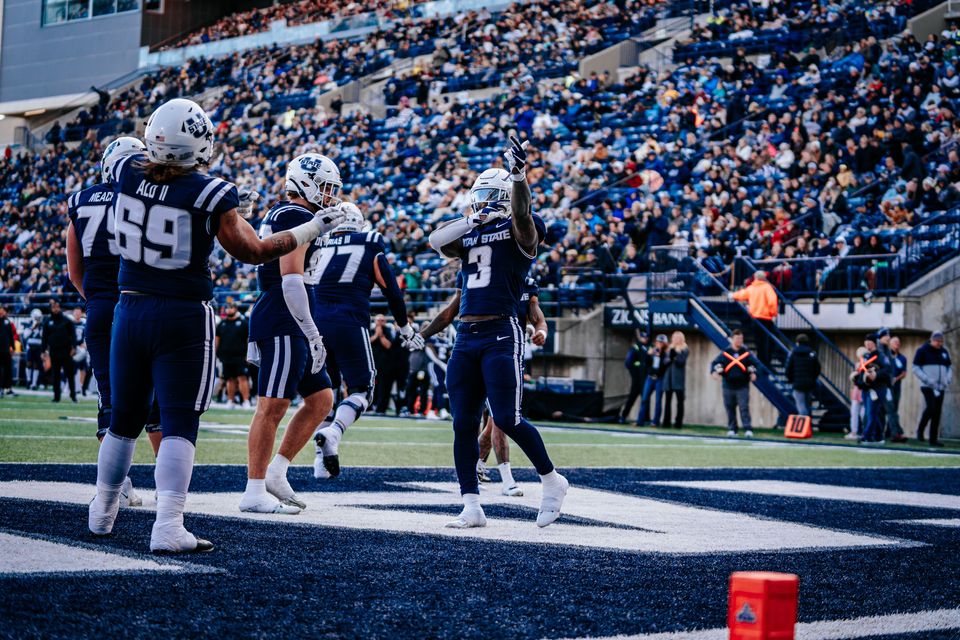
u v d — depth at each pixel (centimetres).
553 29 3453
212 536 517
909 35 2623
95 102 4300
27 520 532
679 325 2108
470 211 616
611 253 2281
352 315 772
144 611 355
